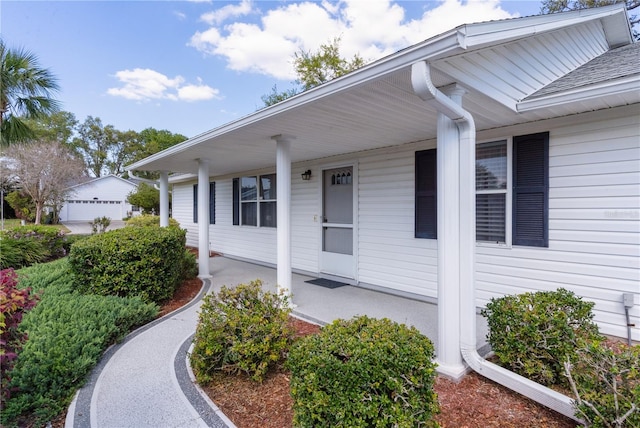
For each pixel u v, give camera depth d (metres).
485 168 4.18
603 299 3.38
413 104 3.04
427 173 4.71
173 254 4.91
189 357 2.85
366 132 4.17
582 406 1.85
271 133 4.23
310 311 4.32
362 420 1.64
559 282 3.64
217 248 10.05
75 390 2.48
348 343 1.85
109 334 3.22
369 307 4.50
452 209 2.64
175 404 2.32
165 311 4.50
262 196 8.08
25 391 2.25
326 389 1.74
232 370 2.64
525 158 3.83
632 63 3.69
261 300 3.01
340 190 6.12
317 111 3.25
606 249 3.35
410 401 1.70
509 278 3.99
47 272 5.10
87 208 28.62
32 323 3.16
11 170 17.88
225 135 4.33
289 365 1.95
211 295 2.94
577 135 3.48
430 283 4.73
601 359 1.89
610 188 3.31
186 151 5.55
